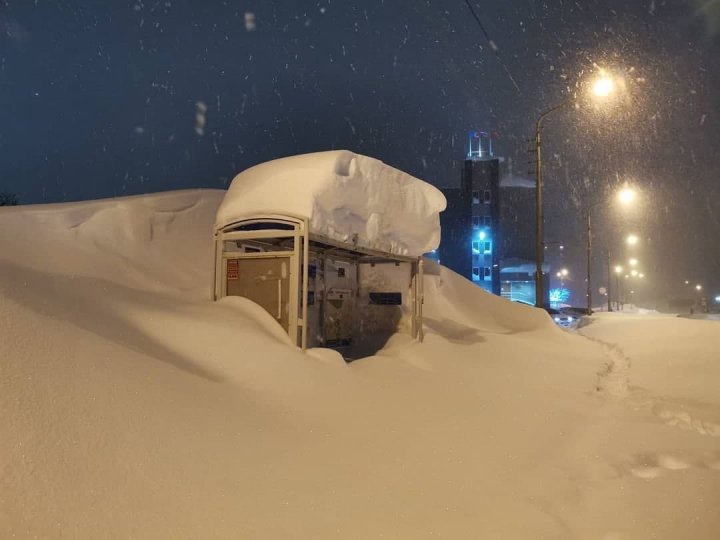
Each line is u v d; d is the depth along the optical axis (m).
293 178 8.29
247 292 8.50
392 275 11.92
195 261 12.92
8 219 10.53
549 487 4.79
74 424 4.01
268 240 9.77
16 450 3.55
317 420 5.82
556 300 94.50
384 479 4.64
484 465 5.22
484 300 20.34
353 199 8.97
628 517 4.19
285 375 6.59
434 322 14.79
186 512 3.64
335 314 11.09
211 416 5.00
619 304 78.12
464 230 66.62
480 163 66.62
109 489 3.62
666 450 6.05
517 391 8.99
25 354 4.41
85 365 4.70
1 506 3.17
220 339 6.75
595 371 12.29
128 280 10.75
